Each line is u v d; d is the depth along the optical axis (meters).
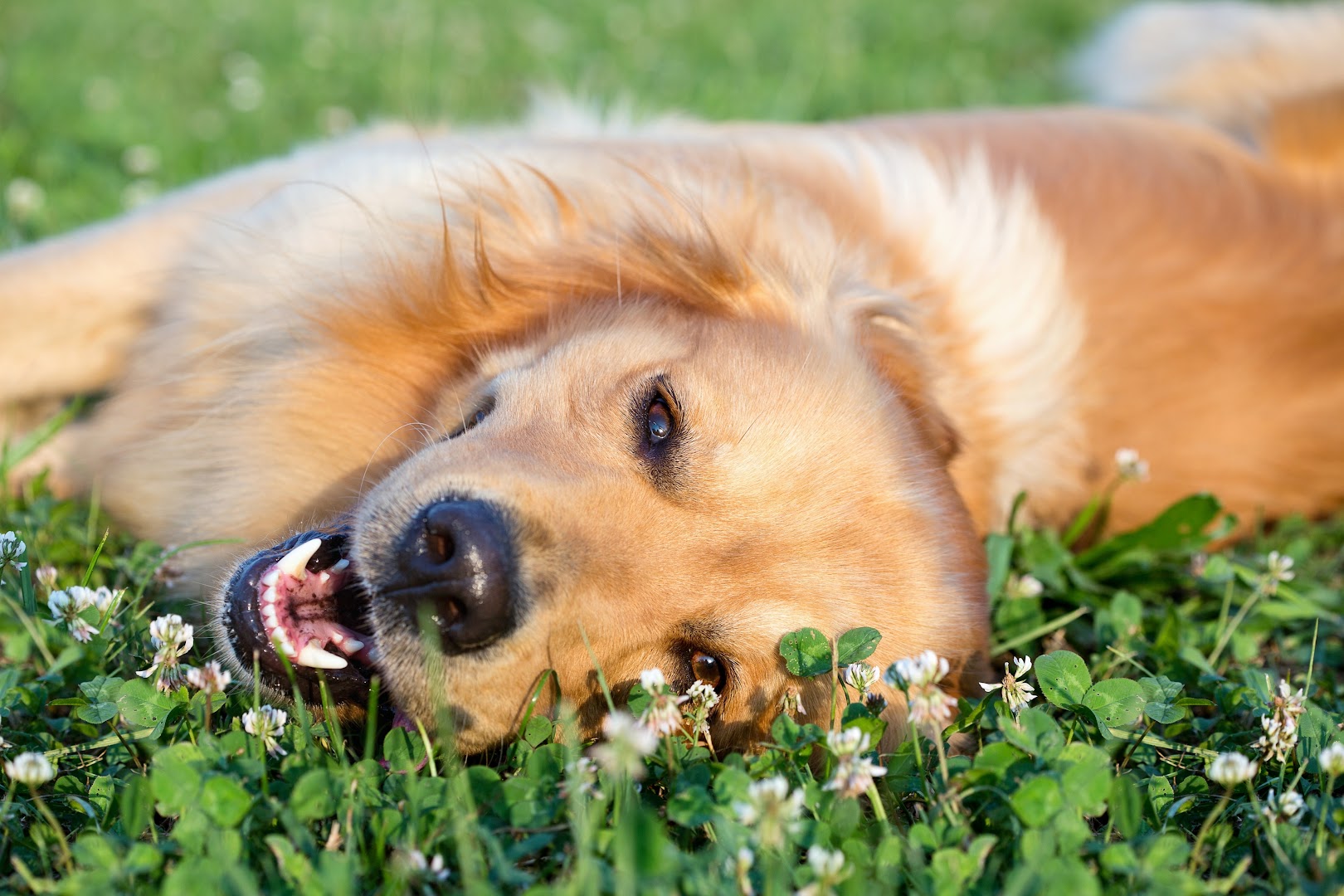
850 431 0.67
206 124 1.21
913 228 0.82
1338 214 0.96
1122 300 0.86
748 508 0.64
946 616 0.67
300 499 0.72
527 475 0.62
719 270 0.71
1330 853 0.57
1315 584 0.81
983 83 1.61
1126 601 0.74
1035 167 0.90
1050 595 0.77
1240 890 0.57
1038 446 0.81
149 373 0.78
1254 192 0.94
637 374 0.66
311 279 0.74
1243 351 0.88
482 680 0.60
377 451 0.70
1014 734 0.59
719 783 0.57
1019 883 0.53
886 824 0.57
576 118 0.92
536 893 0.52
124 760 0.59
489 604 0.59
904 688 0.59
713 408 0.65
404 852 0.54
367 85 1.37
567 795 0.57
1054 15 1.99
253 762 0.56
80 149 1.11
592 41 1.64
